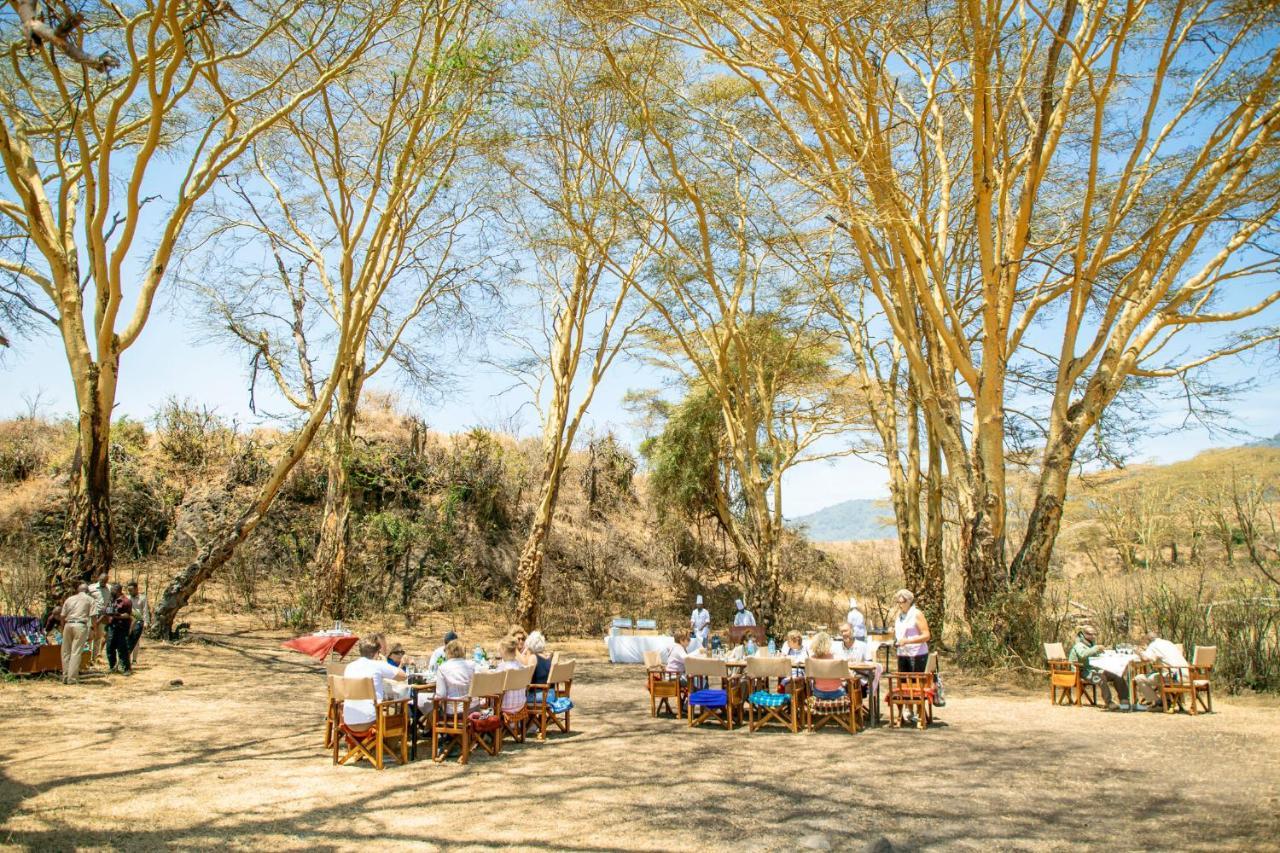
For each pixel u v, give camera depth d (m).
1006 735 9.48
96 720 9.55
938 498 21.09
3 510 24.31
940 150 17.73
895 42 13.12
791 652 10.89
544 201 20.83
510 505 32.88
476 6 17.23
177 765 7.51
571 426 23.23
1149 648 11.52
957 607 25.52
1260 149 13.34
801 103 13.59
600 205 20.50
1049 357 19.45
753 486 23.64
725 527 31.69
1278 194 13.34
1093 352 15.06
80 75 15.70
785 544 35.41
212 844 5.33
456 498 29.53
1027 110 15.80
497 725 8.41
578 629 26.78
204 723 9.67
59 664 12.68
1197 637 13.59
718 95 21.39
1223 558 26.25
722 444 31.98
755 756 8.34
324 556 23.48
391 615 25.19
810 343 26.59
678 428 31.47
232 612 22.69
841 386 27.73
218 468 28.88
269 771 7.40
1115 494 35.22
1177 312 15.73
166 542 26.38
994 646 14.63
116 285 13.99
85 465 14.17
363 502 28.84
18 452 27.38
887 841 5.54
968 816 6.17
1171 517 32.88
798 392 28.14
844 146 13.89
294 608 22.59
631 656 19.00
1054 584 19.08
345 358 17.53
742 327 23.73
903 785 7.11
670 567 34.53
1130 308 15.03
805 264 20.30
